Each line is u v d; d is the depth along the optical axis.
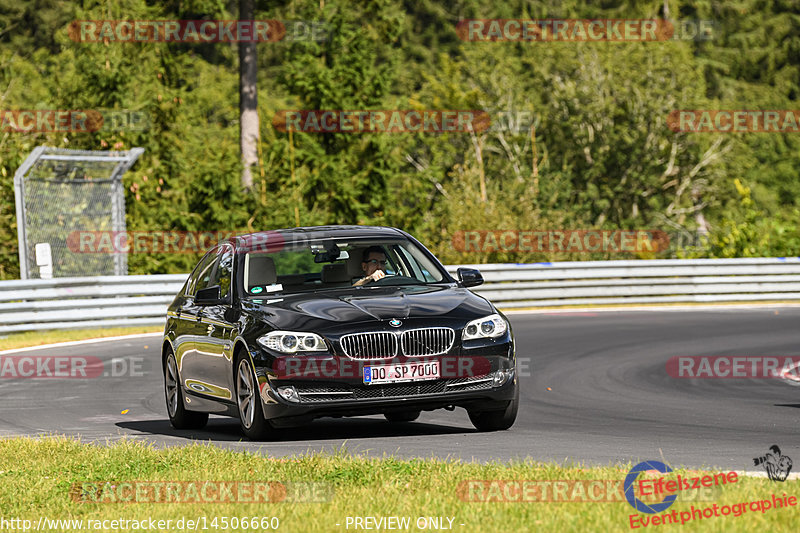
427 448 26.67
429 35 187.50
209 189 98.62
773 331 61.03
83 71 106.69
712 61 191.75
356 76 108.00
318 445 27.50
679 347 54.00
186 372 32.28
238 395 28.78
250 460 23.84
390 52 113.44
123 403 39.44
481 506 18.22
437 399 27.17
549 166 145.62
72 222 78.25
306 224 100.88
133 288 69.25
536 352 52.59
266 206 100.25
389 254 32.19
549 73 157.75
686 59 157.00
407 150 133.75
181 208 99.69
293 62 107.81
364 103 108.50
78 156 68.88
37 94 121.56
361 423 32.75
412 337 27.14
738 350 52.59
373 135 108.19
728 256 96.50
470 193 107.69
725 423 31.56
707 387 40.78
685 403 36.47
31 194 76.69
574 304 79.94
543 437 28.58
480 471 21.48
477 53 157.75
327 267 30.72
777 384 41.31
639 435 29.06
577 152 152.88
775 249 96.69
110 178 72.69
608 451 26.03
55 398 40.88
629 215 153.75
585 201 149.12
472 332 27.67
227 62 169.38
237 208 99.38
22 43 165.50
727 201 161.62
